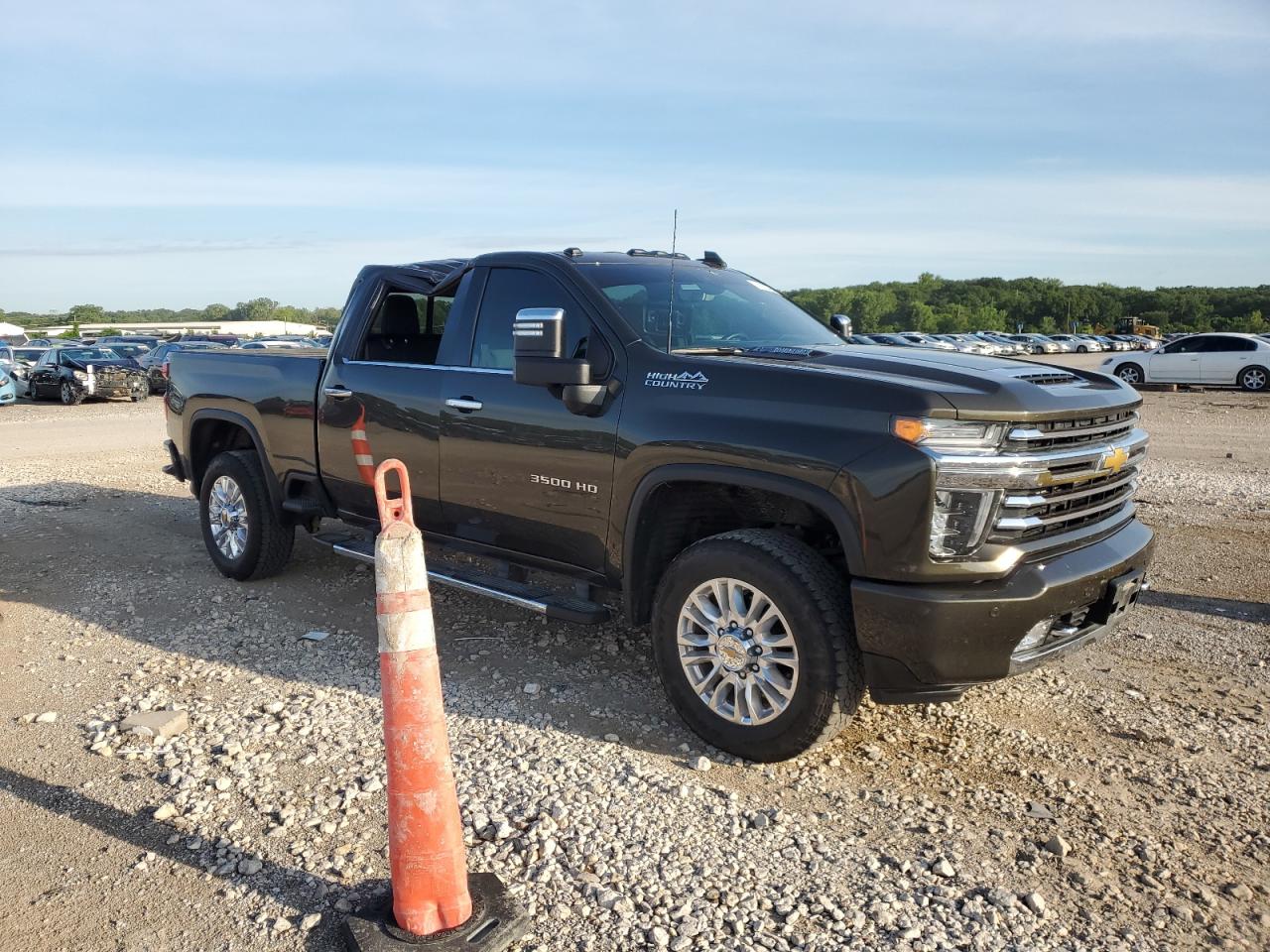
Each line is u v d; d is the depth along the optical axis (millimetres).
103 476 10773
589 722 4109
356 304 5480
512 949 2652
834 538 3891
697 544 3809
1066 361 45125
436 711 2680
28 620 5500
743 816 3340
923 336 53531
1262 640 5125
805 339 4777
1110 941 2699
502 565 4797
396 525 2668
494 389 4523
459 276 4965
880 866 3053
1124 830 3279
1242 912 2844
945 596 3266
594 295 4320
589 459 4129
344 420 5312
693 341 4344
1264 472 10602
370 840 3184
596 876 2980
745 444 3584
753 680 3672
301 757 3770
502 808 3371
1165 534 7453
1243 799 3490
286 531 6074
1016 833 3260
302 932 2744
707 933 2721
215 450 6719
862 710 4219
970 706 4281
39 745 3918
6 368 24547
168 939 2727
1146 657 4887
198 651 4980
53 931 2758
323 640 5125
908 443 3258
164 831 3264
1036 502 3361
